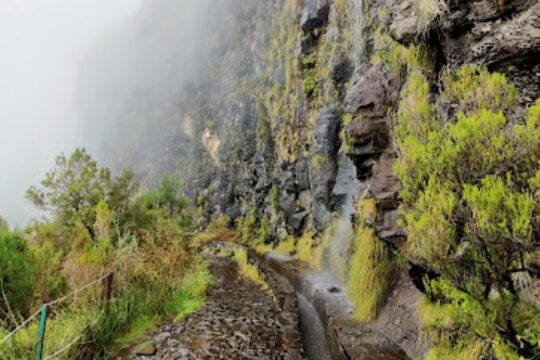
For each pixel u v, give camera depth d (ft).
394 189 26.27
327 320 31.30
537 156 12.42
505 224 11.85
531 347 13.07
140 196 58.49
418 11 23.04
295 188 82.64
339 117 63.82
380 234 27.02
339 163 60.64
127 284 35.17
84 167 51.93
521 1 17.98
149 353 27.71
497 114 13.61
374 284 29.71
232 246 99.66
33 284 29.45
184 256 50.16
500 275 13.28
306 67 77.20
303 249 71.26
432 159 14.17
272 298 43.80
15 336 23.13
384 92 29.58
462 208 13.37
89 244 37.09
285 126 89.45
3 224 44.27
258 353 28.50
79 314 27.71
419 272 22.54
